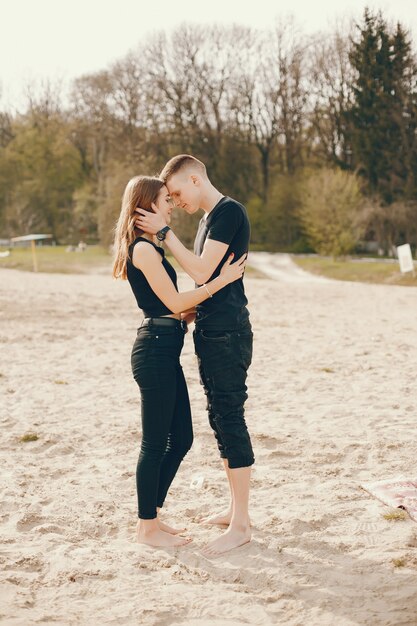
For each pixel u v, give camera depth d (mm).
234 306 3762
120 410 7039
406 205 54781
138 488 3857
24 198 76625
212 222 3768
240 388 3812
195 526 4152
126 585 3375
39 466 5281
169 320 3791
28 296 20609
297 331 13430
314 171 62406
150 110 63312
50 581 3406
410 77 59906
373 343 11664
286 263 52594
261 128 66375
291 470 5141
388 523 4090
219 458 5426
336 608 3143
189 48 62125
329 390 7945
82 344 11562
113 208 61469
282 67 63281
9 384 8289
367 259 53875
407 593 3254
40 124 79188
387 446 5617
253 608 3154
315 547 3793
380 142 58750
